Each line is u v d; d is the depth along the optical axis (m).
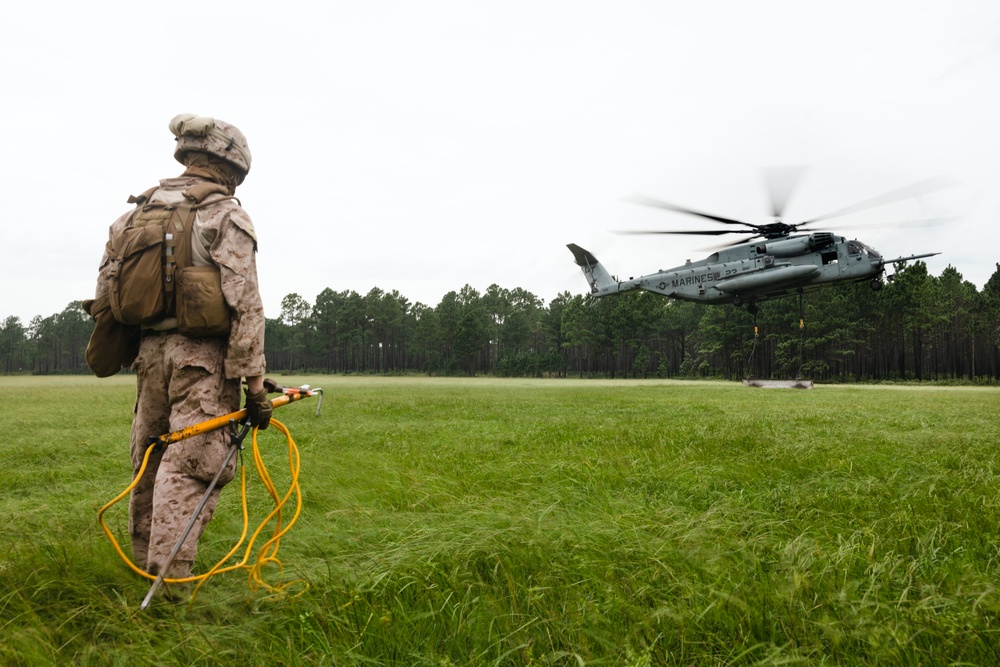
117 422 9.02
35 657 1.52
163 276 2.21
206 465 2.22
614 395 17.98
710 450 5.30
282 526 3.06
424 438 6.81
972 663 1.44
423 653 1.60
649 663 1.45
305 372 117.88
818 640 1.57
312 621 1.76
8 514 3.27
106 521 3.16
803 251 19.80
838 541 2.37
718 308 66.44
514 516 2.89
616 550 2.29
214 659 1.55
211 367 2.28
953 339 64.12
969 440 5.66
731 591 1.88
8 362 117.62
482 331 95.06
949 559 2.15
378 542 2.63
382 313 106.75
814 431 6.81
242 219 2.30
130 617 1.80
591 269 27.97
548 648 1.61
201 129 2.42
